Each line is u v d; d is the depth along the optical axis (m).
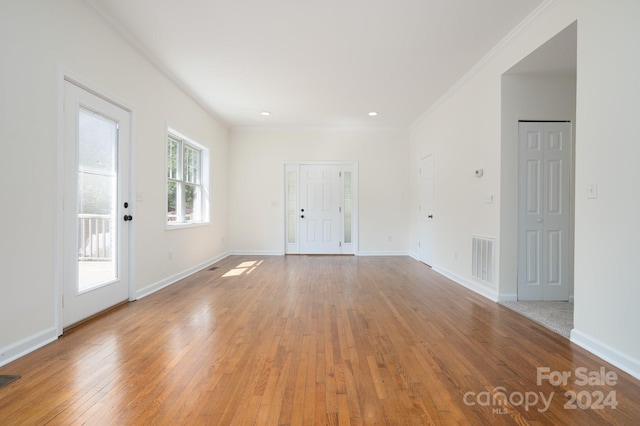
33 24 2.25
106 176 3.14
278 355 2.23
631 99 1.99
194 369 2.03
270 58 3.80
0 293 2.04
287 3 2.80
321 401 1.69
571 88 3.51
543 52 2.98
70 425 1.49
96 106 2.95
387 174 7.06
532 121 3.51
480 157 3.94
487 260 3.77
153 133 3.92
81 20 2.71
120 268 3.36
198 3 2.80
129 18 3.03
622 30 2.04
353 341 2.47
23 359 2.13
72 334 2.57
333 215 7.15
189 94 4.92
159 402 1.67
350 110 5.79
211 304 3.43
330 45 3.50
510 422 1.53
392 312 3.19
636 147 1.96
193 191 5.57
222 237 6.64
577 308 2.43
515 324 2.85
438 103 5.24
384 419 1.55
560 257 3.56
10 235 2.10
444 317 3.04
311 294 3.86
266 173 7.08
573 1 2.46
